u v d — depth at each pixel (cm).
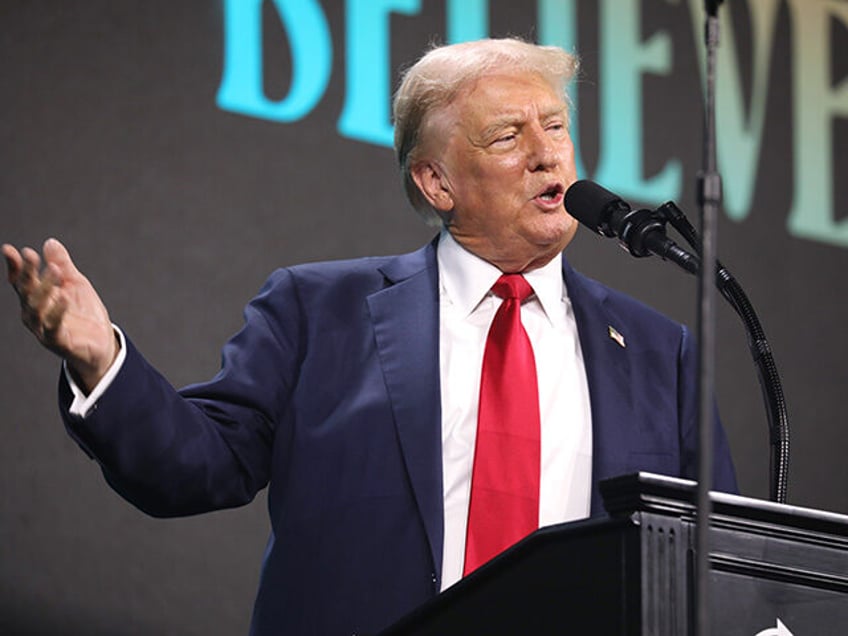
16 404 952
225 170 1017
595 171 1114
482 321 637
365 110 1058
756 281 1151
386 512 579
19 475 945
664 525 384
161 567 966
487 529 583
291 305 636
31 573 937
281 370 619
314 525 584
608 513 393
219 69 1026
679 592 382
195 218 1007
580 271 1099
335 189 1041
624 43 1140
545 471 601
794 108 1181
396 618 562
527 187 634
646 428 620
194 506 576
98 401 518
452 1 1091
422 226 1061
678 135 1143
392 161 1059
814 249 1170
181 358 990
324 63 1050
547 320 643
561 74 665
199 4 1027
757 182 1163
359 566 571
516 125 639
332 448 593
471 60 653
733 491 635
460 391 615
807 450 1140
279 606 580
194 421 565
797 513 397
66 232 975
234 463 591
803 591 396
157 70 1012
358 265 659
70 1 999
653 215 539
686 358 655
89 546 952
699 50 1162
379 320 626
